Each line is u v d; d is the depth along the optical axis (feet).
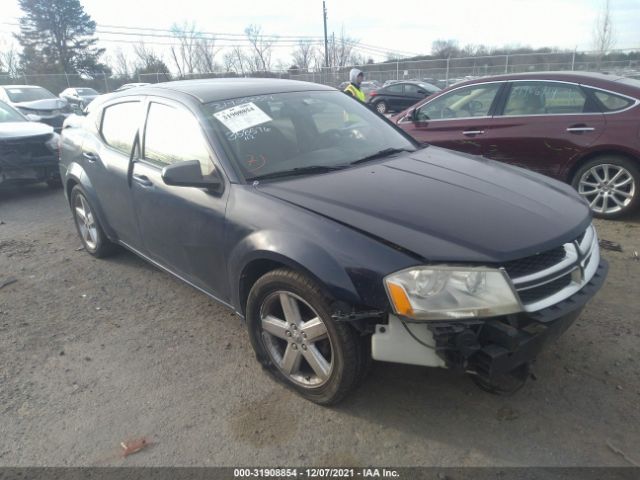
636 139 16.71
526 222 8.04
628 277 13.17
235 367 10.21
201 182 9.63
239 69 131.13
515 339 6.99
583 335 10.59
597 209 18.07
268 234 8.61
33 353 11.02
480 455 7.72
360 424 8.45
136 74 116.57
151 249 12.54
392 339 7.59
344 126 12.14
